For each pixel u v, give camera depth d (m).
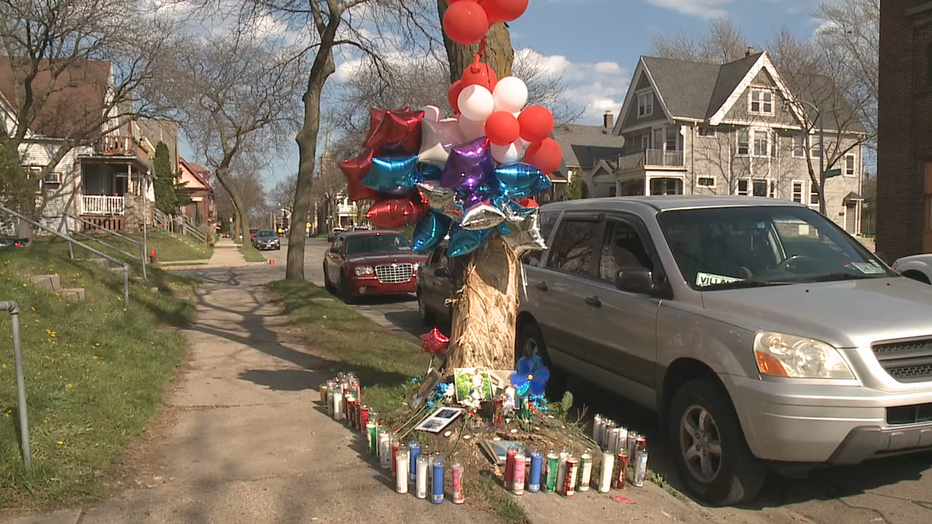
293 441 5.09
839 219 45.81
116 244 26.86
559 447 4.62
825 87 34.16
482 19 4.20
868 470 5.05
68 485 3.98
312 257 36.84
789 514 4.34
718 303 4.65
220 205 109.75
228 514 3.84
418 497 4.07
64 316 7.95
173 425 5.44
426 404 5.04
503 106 4.46
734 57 51.91
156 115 25.39
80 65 24.80
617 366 5.52
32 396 4.86
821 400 3.86
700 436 4.53
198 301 14.49
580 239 6.45
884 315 4.18
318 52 16.94
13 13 21.03
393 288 15.02
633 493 4.25
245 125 33.12
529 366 5.30
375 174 4.45
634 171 43.75
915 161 19.81
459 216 4.52
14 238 15.08
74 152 33.59
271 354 8.52
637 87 45.19
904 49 19.86
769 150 42.69
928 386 3.96
